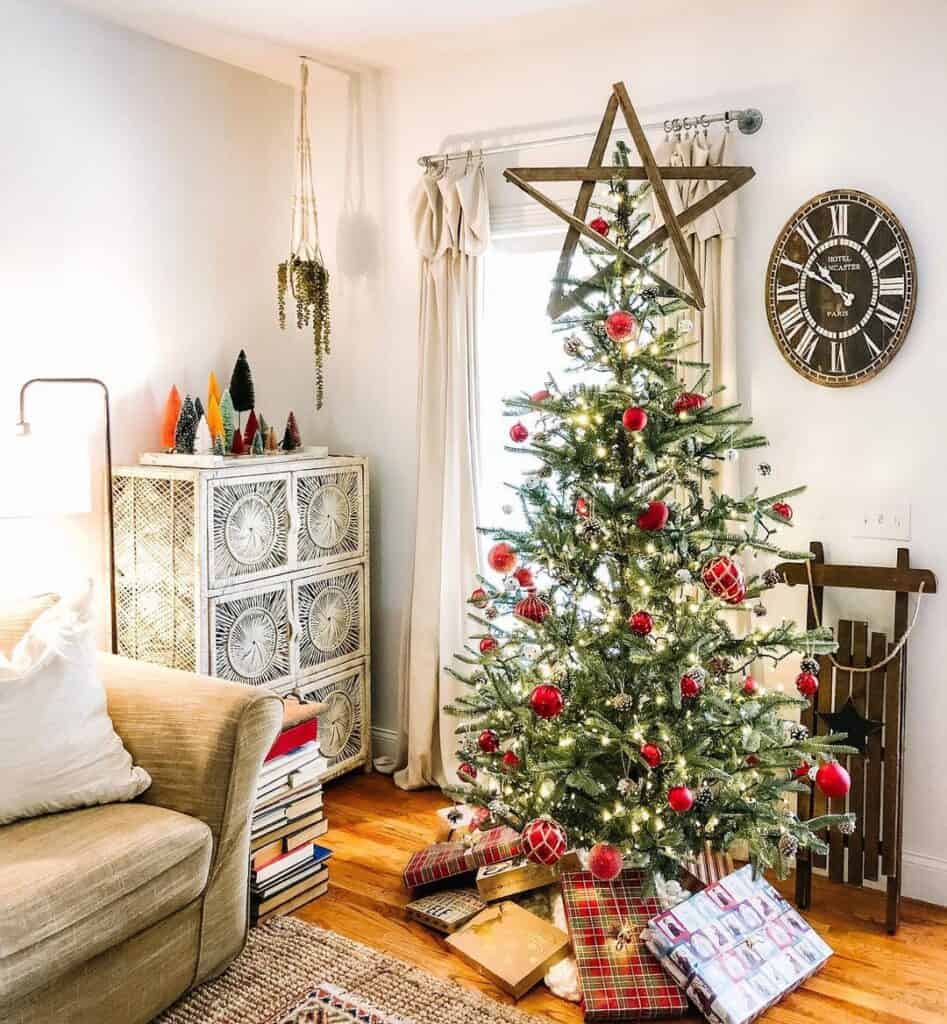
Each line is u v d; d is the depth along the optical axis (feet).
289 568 11.05
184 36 10.84
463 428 11.44
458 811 9.27
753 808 7.83
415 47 11.14
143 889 6.95
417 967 8.14
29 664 7.80
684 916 7.82
